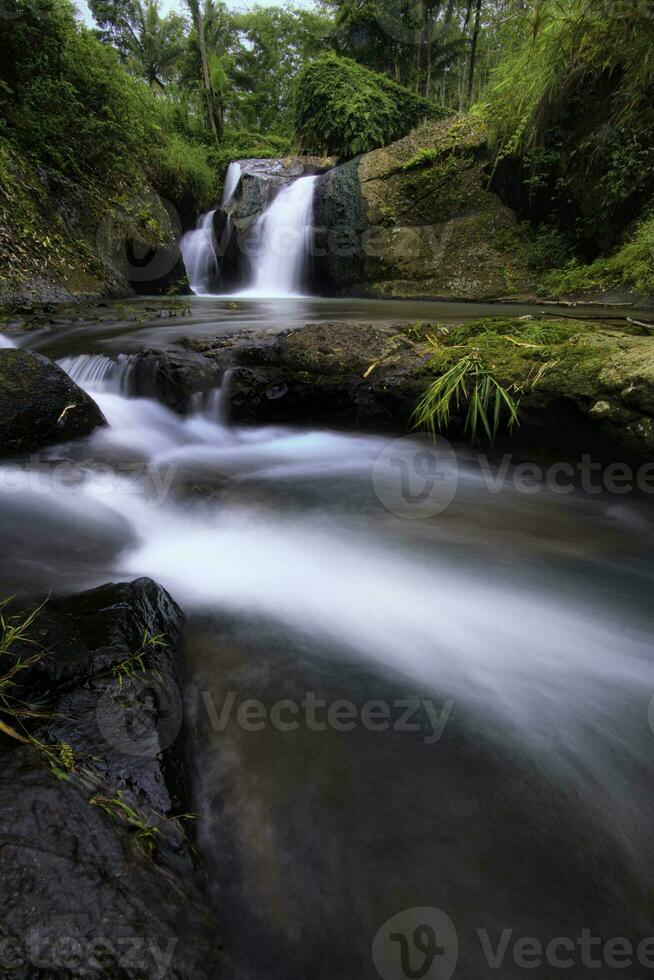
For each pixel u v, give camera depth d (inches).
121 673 62.0
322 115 596.4
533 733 69.7
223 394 182.9
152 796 51.2
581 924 49.7
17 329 227.5
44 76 349.7
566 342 152.6
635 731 71.2
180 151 520.4
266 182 543.2
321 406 182.5
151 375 184.5
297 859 52.4
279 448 177.6
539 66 277.1
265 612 91.7
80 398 157.6
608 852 55.8
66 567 95.8
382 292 431.8
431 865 52.8
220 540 119.7
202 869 49.4
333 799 58.1
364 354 178.5
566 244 378.3
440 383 151.6
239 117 1129.4
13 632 61.7
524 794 60.7
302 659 79.6
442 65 750.5
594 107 326.0
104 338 216.2
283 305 343.6
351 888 50.4
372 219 447.5
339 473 157.9
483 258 409.1
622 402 126.3
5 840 42.3
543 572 110.0
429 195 436.8
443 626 92.1
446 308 317.4
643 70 217.3
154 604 79.2
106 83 385.4
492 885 51.8
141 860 45.5
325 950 46.2
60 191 348.2
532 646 88.0
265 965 44.7
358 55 759.1
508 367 147.4
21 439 143.1
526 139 363.9
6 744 50.7
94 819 46.6
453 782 61.3
